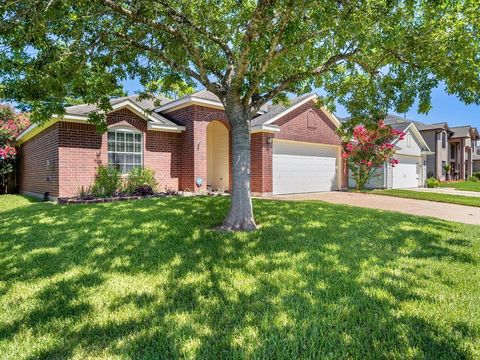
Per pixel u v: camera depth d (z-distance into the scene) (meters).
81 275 3.92
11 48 5.05
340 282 3.62
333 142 16.78
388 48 5.71
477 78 5.61
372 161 17.20
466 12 5.29
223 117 14.27
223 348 2.42
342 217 7.21
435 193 16.38
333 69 7.83
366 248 4.94
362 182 17.50
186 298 3.26
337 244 5.09
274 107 15.63
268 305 3.07
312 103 15.55
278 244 5.04
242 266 4.12
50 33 5.15
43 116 5.97
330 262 4.27
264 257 4.45
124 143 12.12
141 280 3.73
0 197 13.25
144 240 5.26
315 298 3.21
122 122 11.98
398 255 4.66
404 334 2.59
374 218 7.28
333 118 16.61
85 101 6.39
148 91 7.58
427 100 6.63
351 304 3.08
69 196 10.78
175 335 2.59
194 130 13.19
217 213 7.21
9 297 3.38
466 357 2.32
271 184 13.88
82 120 10.89
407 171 22.61
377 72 7.28
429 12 5.25
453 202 12.75
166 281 3.68
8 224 6.73
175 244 5.04
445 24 5.48
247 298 3.23
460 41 5.41
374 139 16.70
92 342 2.54
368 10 4.54
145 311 3.01
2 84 5.56
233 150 6.27
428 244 5.29
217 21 6.30
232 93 6.12
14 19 4.53
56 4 4.55
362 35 4.46
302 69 7.38
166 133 13.34
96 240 5.31
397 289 3.44
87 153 11.21
